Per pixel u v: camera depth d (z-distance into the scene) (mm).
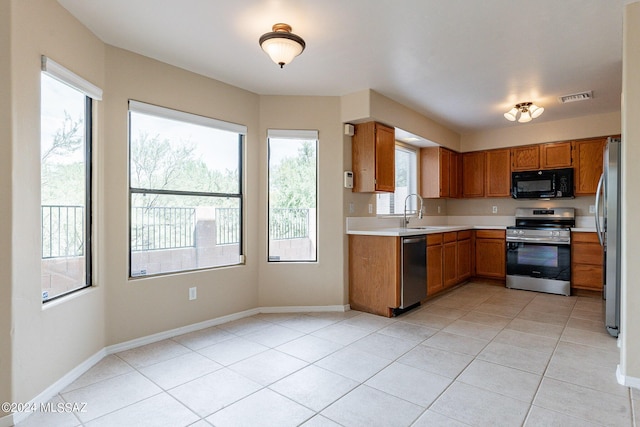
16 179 1878
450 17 2375
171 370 2459
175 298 3156
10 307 1835
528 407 1985
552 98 4004
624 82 2254
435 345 2920
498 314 3814
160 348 2857
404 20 2408
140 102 2918
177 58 3006
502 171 5449
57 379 2180
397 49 2834
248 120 3760
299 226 3980
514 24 2463
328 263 3955
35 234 2016
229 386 2230
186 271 3275
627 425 1812
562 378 2334
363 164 3986
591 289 4504
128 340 2854
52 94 2258
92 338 2562
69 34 2314
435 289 4352
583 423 1832
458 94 3891
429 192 5359
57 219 2312
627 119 2238
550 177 4973
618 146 3053
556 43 2734
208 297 3406
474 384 2254
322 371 2441
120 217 2809
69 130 2412
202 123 3338
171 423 1839
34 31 2006
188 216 3326
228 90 3568
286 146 3973
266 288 3887
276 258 3938
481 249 5434
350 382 2281
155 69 3018
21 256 1908
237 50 2871
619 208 3061
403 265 3686
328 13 2328
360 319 3641
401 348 2854
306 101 3920
